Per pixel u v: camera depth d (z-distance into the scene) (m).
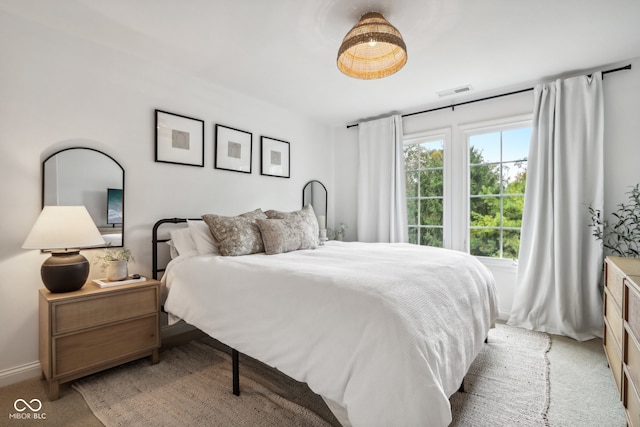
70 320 1.82
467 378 1.97
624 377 1.50
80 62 2.22
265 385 1.90
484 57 2.49
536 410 1.64
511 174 3.20
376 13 1.88
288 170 3.82
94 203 2.28
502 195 3.25
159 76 2.65
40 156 2.05
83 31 2.15
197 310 2.00
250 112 3.38
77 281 1.92
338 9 1.89
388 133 3.89
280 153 3.72
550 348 2.41
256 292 1.70
